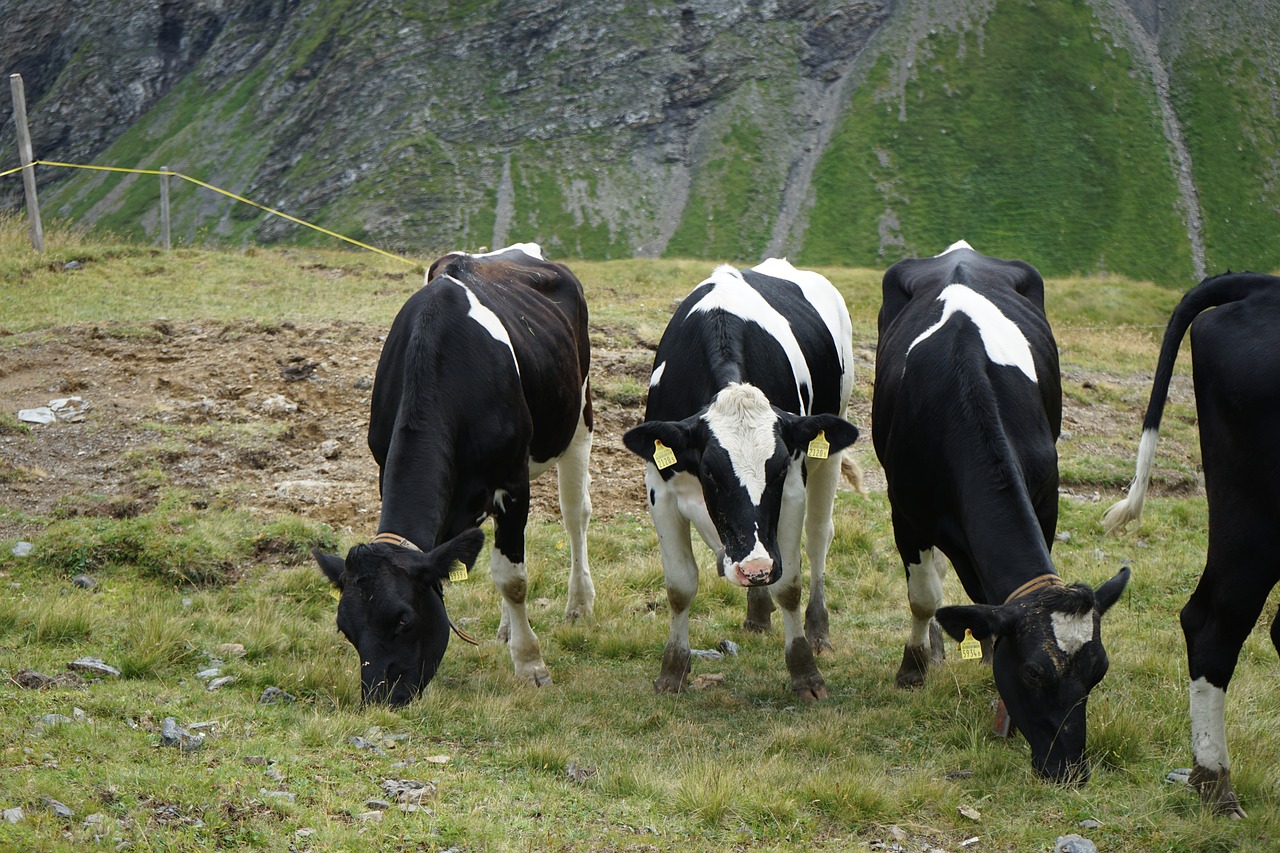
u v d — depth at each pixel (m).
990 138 122.00
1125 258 107.12
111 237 19.33
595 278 21.00
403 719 5.82
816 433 6.28
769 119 128.50
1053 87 127.31
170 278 16.50
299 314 14.38
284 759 5.23
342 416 11.12
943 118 124.81
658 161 126.31
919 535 6.82
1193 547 10.05
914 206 115.06
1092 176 117.44
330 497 9.50
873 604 8.72
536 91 137.38
